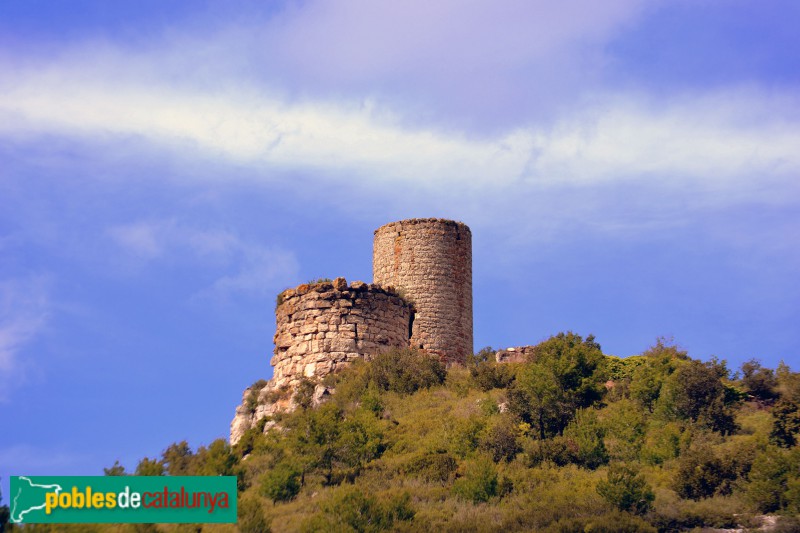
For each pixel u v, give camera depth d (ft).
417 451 528.63
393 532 407.23
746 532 403.34
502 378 635.66
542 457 511.81
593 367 620.49
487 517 431.43
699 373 578.25
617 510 423.64
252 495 470.80
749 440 504.02
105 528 392.27
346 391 621.72
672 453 506.89
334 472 505.66
